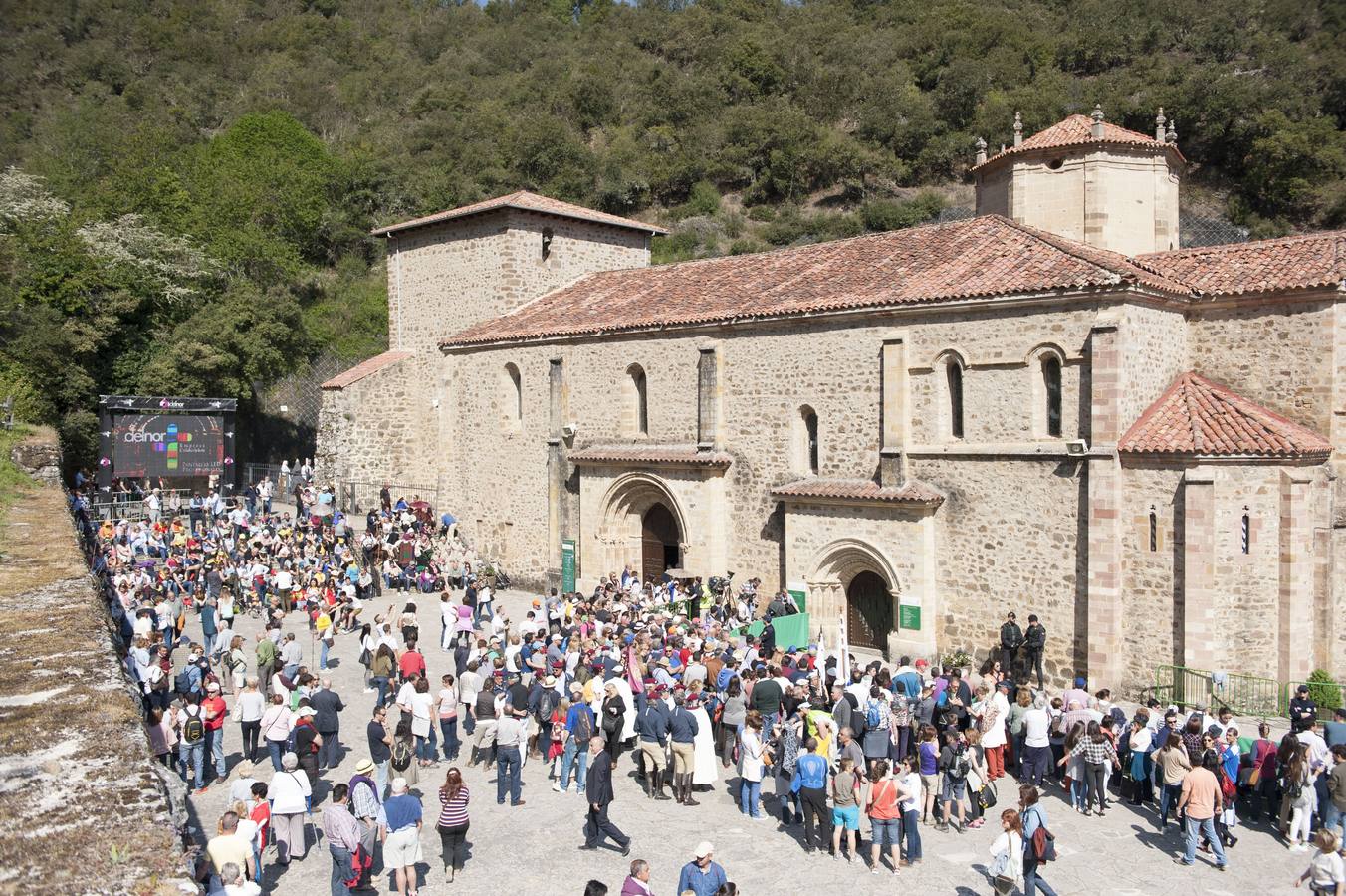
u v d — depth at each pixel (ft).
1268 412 75.31
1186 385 76.95
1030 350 75.51
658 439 101.30
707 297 101.45
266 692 67.67
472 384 124.16
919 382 81.71
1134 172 90.99
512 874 45.96
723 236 258.16
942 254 87.40
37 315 136.15
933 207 251.39
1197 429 69.82
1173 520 69.67
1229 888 45.68
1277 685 69.36
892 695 58.85
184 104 309.83
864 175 273.33
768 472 92.02
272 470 173.68
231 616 77.66
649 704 56.80
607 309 110.83
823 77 298.56
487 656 65.92
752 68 304.50
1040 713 56.13
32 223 150.10
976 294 77.15
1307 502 69.67
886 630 85.35
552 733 59.36
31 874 21.98
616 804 54.90
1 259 137.90
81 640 39.45
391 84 329.11
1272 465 69.41
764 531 92.48
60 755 28.27
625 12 374.63
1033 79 289.53
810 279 94.68
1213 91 249.55
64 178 213.87
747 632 80.89
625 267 140.97
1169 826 52.75
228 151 241.35
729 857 48.16
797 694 59.16
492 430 121.39
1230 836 50.65
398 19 400.06
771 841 50.08
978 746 52.31
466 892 44.14
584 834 50.44
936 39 310.45
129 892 21.74
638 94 304.71
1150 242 92.02
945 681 59.62
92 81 330.75
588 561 106.73
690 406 98.17
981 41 303.48
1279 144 234.58
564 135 267.39
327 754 58.59
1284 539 69.51
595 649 68.95
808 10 357.00
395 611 101.24
